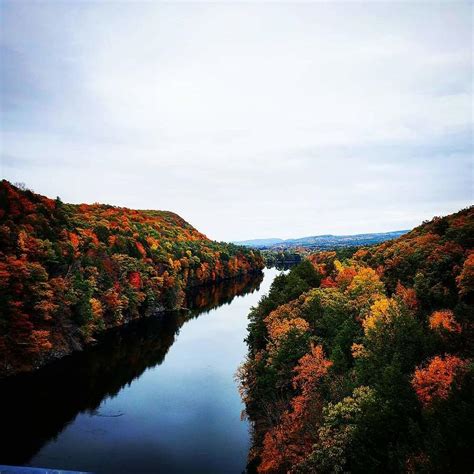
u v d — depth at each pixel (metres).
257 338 61.75
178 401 50.62
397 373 27.83
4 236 62.53
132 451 38.94
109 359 66.06
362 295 52.78
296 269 83.06
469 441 20.08
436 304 46.31
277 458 31.75
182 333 85.25
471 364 25.94
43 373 58.16
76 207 140.50
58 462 36.59
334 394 32.62
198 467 36.50
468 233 55.66
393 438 25.38
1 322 53.88
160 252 127.69
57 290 66.25
